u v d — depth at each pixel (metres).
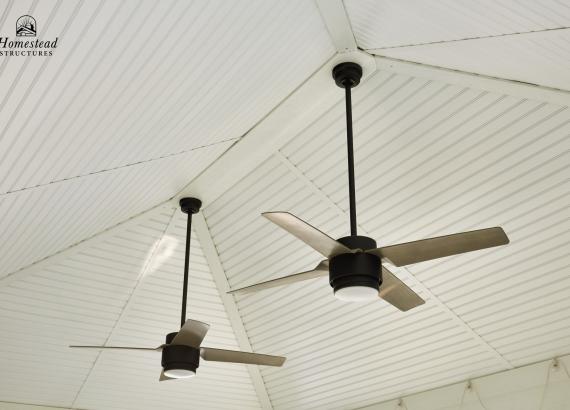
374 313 5.70
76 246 4.99
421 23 3.42
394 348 5.93
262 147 4.64
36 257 4.86
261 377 6.90
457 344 5.63
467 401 5.84
